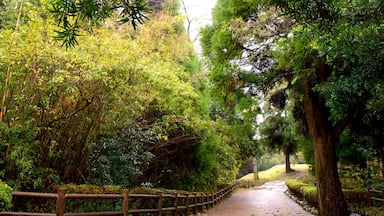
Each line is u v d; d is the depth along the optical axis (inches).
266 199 674.2
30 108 211.5
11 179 208.5
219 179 761.6
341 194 312.8
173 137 417.4
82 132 261.7
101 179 304.8
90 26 82.9
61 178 256.5
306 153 510.0
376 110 262.5
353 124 377.7
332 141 322.7
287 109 464.1
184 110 338.0
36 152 228.2
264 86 325.4
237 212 438.9
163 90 302.4
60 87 216.1
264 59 311.0
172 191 336.2
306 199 487.2
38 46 194.7
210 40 322.3
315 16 112.8
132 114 282.8
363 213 324.5
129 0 71.9
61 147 249.1
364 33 153.8
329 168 316.8
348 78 192.4
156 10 452.8
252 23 269.9
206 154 472.1
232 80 315.9
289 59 253.6
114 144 306.7
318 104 328.8
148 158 356.2
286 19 238.7
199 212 425.4
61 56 201.8
